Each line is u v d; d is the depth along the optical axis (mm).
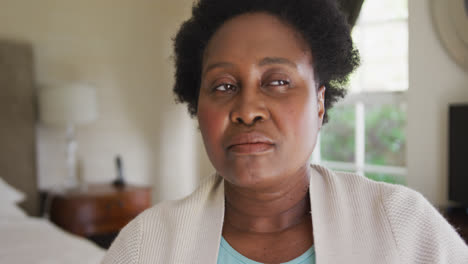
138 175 3607
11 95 2793
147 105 3654
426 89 2537
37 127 3062
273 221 533
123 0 3492
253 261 508
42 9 3078
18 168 2824
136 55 3584
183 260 531
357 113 3119
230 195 550
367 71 3068
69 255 1638
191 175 3936
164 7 3721
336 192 541
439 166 2508
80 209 2793
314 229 509
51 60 3129
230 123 486
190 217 554
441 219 522
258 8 508
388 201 521
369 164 3166
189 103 690
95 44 3354
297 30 514
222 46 504
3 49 2760
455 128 2393
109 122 3451
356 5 1992
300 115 483
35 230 2041
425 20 2520
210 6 539
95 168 3389
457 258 497
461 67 2418
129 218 2971
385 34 2986
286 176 483
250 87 484
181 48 639
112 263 551
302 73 501
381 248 497
